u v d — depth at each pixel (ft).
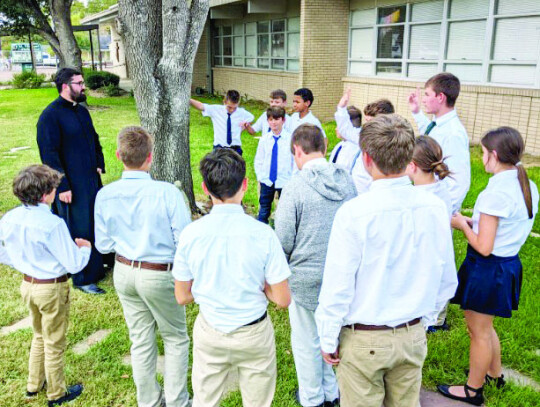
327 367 9.49
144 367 9.03
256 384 7.37
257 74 59.47
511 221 8.20
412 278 6.46
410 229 6.29
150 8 17.99
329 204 8.04
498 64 30.91
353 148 13.23
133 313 8.95
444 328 12.19
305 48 43.06
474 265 8.71
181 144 18.89
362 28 42.32
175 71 17.97
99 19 100.78
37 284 8.93
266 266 7.00
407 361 6.64
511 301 8.76
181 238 7.14
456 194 10.63
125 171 8.76
